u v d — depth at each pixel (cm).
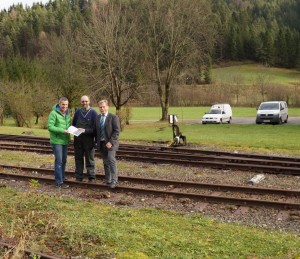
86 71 4134
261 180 1204
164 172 1316
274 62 13950
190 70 4572
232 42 14050
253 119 4925
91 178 1158
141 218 827
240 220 846
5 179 1207
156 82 4584
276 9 17888
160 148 1861
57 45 4884
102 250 639
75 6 11894
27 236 677
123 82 4025
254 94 8750
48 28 11300
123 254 625
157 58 4512
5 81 4619
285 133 2816
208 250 657
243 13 15575
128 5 4347
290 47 13862
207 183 1097
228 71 12600
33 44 10475
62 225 732
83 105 1138
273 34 14675
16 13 12631
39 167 1417
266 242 703
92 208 900
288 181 1202
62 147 1127
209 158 1552
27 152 1777
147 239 694
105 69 4009
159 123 4381
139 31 4444
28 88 4141
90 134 1138
